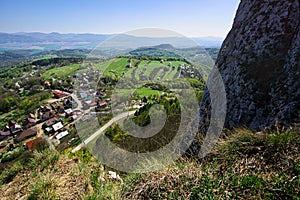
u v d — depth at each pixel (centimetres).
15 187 328
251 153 257
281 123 317
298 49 358
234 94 433
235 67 458
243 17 504
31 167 384
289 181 188
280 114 329
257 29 444
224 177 221
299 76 338
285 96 344
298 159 217
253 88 402
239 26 504
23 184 331
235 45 488
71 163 371
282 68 375
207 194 204
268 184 195
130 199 237
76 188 284
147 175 269
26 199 279
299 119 298
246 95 408
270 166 226
